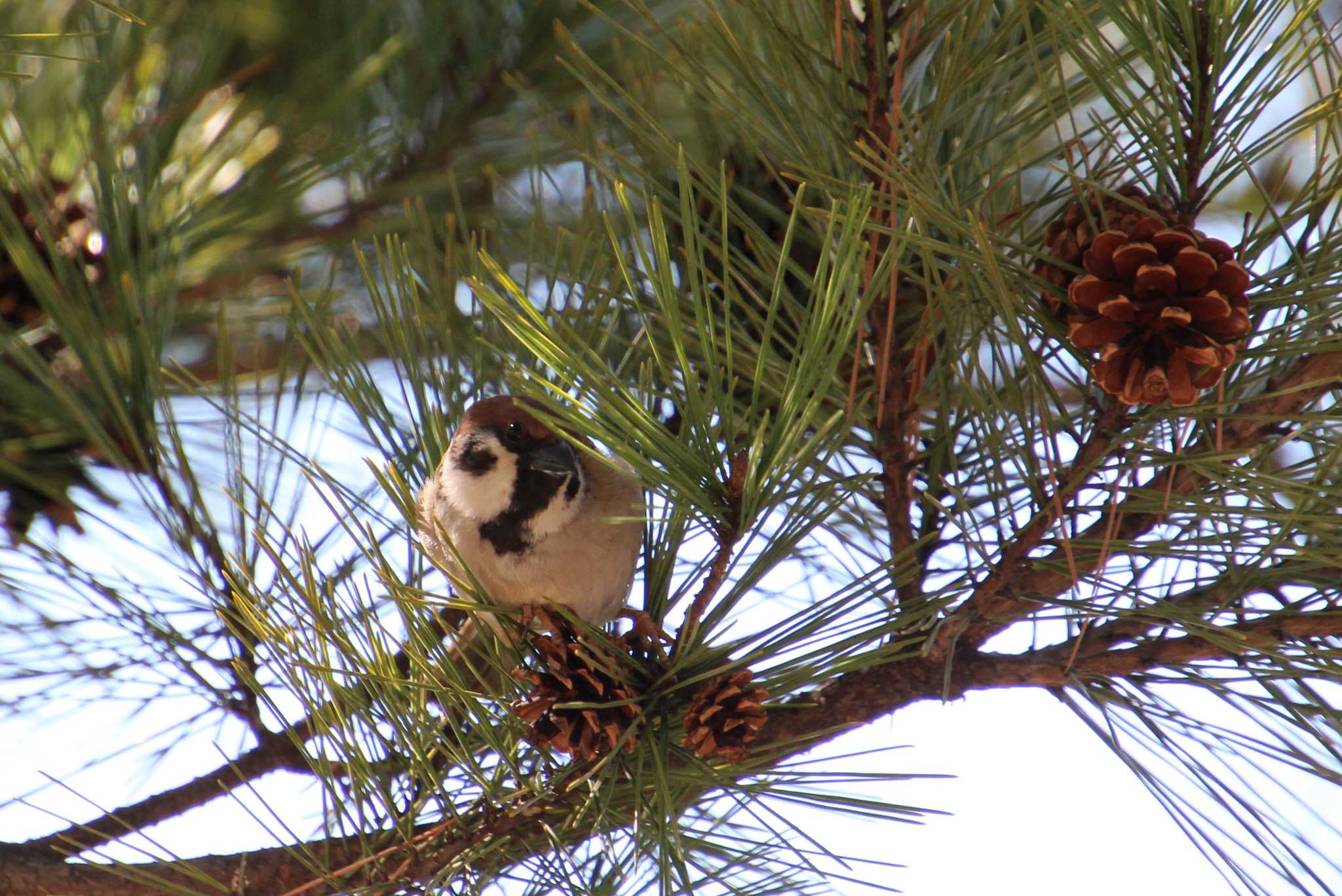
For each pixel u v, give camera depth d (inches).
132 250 231.1
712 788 176.7
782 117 173.2
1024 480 174.2
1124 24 158.7
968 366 175.3
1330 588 169.0
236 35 275.1
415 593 177.8
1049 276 173.0
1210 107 159.3
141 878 177.8
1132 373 156.5
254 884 191.5
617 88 169.9
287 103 267.3
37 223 212.1
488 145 281.7
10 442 221.6
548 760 181.3
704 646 173.9
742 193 187.2
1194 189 164.9
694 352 196.1
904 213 162.7
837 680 191.6
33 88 246.4
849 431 180.2
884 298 178.5
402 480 182.9
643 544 222.1
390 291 209.9
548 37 274.8
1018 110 192.7
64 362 237.1
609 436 150.8
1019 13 164.7
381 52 268.2
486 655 195.8
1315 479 160.7
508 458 217.3
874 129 171.6
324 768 175.0
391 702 173.6
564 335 187.8
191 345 292.5
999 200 206.8
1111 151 206.7
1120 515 168.2
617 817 178.2
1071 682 179.5
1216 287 154.0
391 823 184.5
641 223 222.5
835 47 171.2
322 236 280.2
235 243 273.0
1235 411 176.4
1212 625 162.6
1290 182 277.9
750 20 190.4
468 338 224.7
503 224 263.0
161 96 255.4
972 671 184.2
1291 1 172.2
